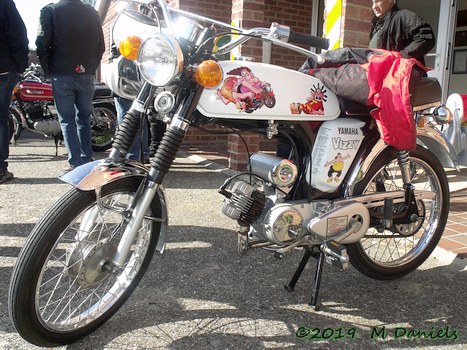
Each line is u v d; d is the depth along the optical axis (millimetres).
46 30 4910
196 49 2082
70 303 2484
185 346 2186
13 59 4945
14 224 3748
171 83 2080
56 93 5172
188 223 3889
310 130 2514
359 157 2621
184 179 5434
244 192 2352
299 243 2471
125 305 2541
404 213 2809
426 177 3027
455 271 3107
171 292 2707
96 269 2180
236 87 2195
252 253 3301
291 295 2729
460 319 2516
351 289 2836
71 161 5359
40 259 1935
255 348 2195
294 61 8688
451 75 7977
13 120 7594
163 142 2137
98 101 7320
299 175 2574
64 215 1978
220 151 7402
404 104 2340
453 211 4312
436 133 2920
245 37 2203
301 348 2211
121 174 2055
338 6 4758
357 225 2541
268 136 2348
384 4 4176
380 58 2422
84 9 5062
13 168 5918
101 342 2197
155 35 1897
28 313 1941
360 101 2424
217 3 7645
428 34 3924
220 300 2635
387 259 3285
